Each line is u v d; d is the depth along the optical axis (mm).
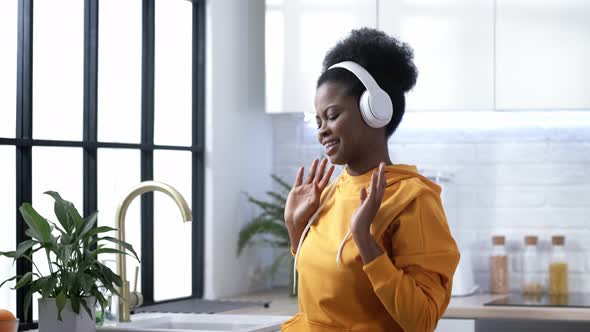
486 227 3973
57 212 2463
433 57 3705
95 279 2449
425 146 4051
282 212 4000
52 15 3143
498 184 3963
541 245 3902
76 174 3236
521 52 3607
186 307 3479
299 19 3867
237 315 3113
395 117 1689
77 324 2400
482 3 3646
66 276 2385
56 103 3166
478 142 3988
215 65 3939
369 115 1587
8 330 2305
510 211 3949
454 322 3355
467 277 3744
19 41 2977
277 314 3293
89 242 2465
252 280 4207
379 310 1573
